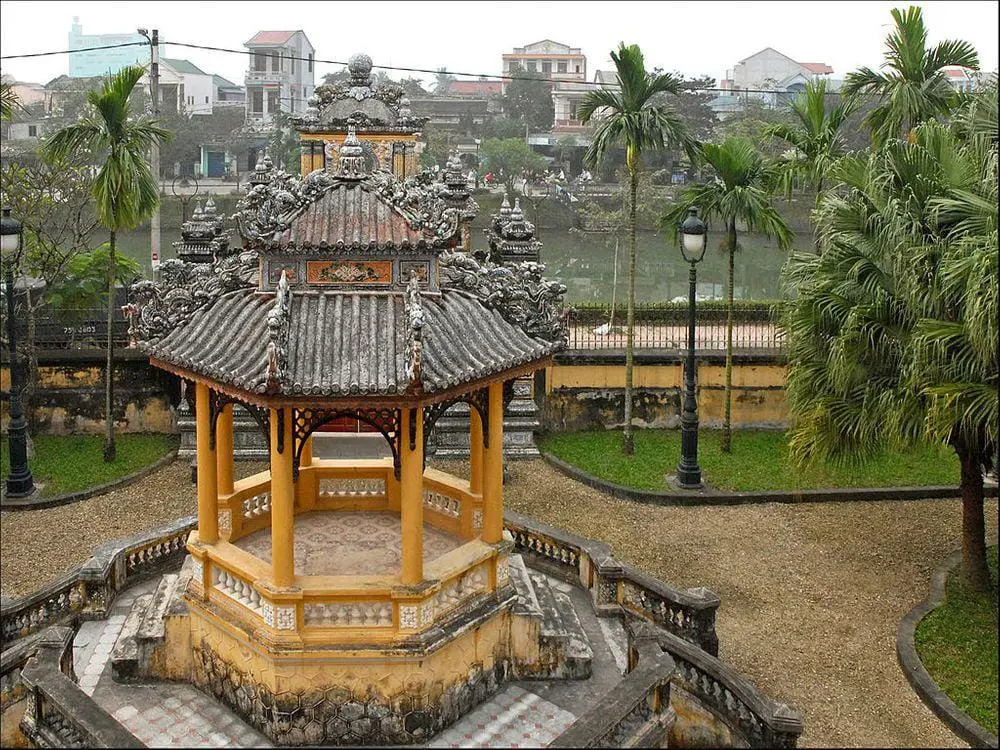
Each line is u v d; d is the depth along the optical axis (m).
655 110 24.11
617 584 15.55
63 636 12.84
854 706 14.12
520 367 12.69
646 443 26.95
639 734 11.46
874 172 17.36
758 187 24.28
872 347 17.02
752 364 28.06
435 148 72.56
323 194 12.84
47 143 23.06
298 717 11.95
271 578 12.00
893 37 22.94
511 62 89.44
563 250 68.94
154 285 12.70
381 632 11.95
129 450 25.75
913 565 19.02
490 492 13.17
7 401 27.02
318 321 11.83
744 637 16.12
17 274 25.53
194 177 78.31
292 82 87.56
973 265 14.49
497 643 13.20
